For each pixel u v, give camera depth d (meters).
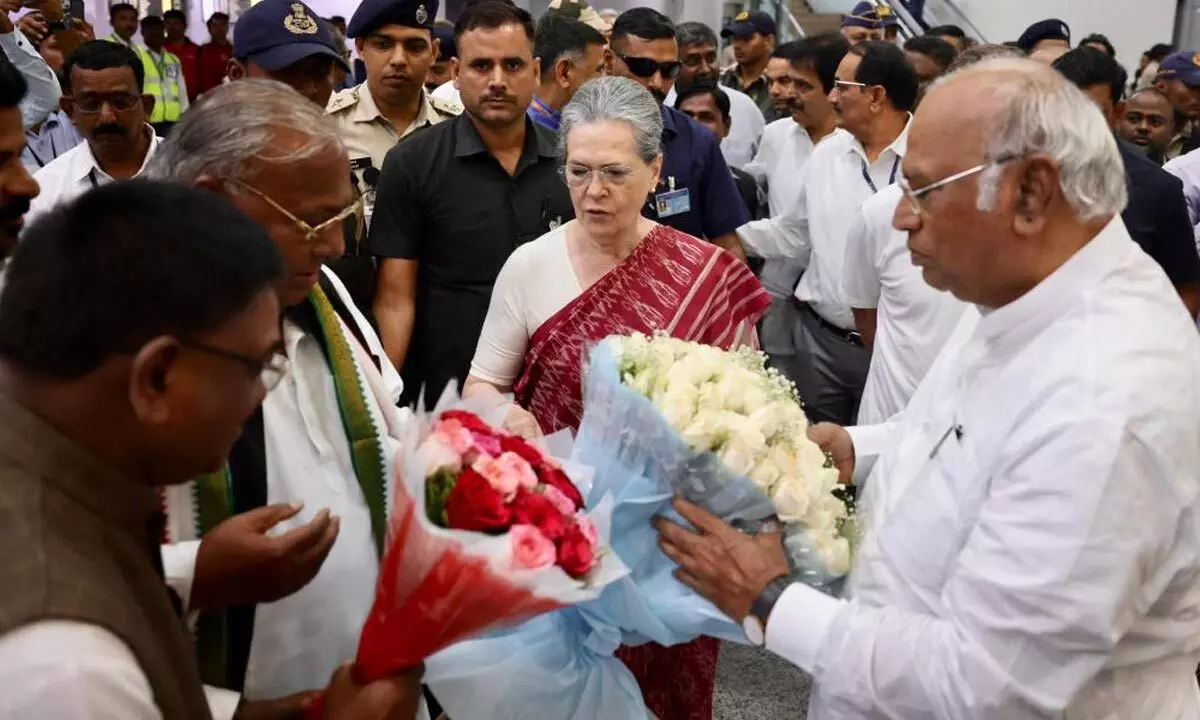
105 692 0.78
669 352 1.56
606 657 1.53
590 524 1.21
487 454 1.19
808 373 3.60
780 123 4.46
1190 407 1.20
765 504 1.43
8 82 1.04
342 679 1.16
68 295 0.81
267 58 2.71
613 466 1.48
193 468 0.91
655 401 1.45
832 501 1.48
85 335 0.81
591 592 1.15
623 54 3.46
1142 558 1.15
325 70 2.80
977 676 1.18
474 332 2.72
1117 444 1.14
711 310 2.04
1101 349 1.20
